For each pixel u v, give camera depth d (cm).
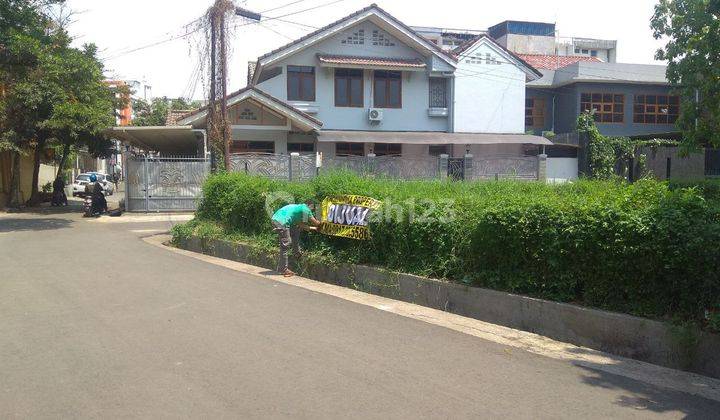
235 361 520
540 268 654
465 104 2753
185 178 2225
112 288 841
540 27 4766
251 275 972
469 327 660
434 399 440
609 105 3225
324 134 2519
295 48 2520
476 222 719
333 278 920
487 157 2367
